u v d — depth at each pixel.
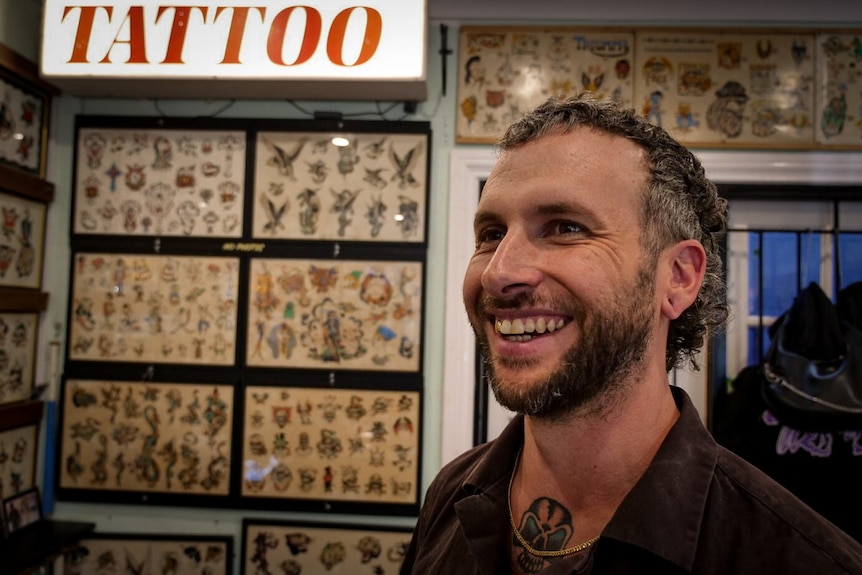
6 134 1.55
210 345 1.69
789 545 0.49
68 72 1.13
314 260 1.68
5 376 1.58
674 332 0.65
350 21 1.14
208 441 1.68
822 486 1.40
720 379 1.65
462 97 1.67
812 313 1.45
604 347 0.52
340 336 1.67
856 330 1.41
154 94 1.68
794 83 1.60
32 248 1.67
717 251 0.68
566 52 1.65
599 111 0.57
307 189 1.69
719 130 1.61
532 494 0.63
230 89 1.62
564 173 0.54
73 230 1.72
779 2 1.60
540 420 0.57
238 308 1.69
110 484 1.69
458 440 1.64
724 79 1.61
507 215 0.56
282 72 1.13
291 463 1.67
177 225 1.71
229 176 1.70
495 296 0.54
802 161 1.59
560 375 0.52
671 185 0.58
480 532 0.62
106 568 1.68
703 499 0.53
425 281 1.67
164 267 1.71
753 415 1.49
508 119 1.64
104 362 1.71
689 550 0.50
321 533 1.65
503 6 1.66
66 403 1.71
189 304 1.70
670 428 0.60
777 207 1.66
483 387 1.68
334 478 1.66
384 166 1.67
